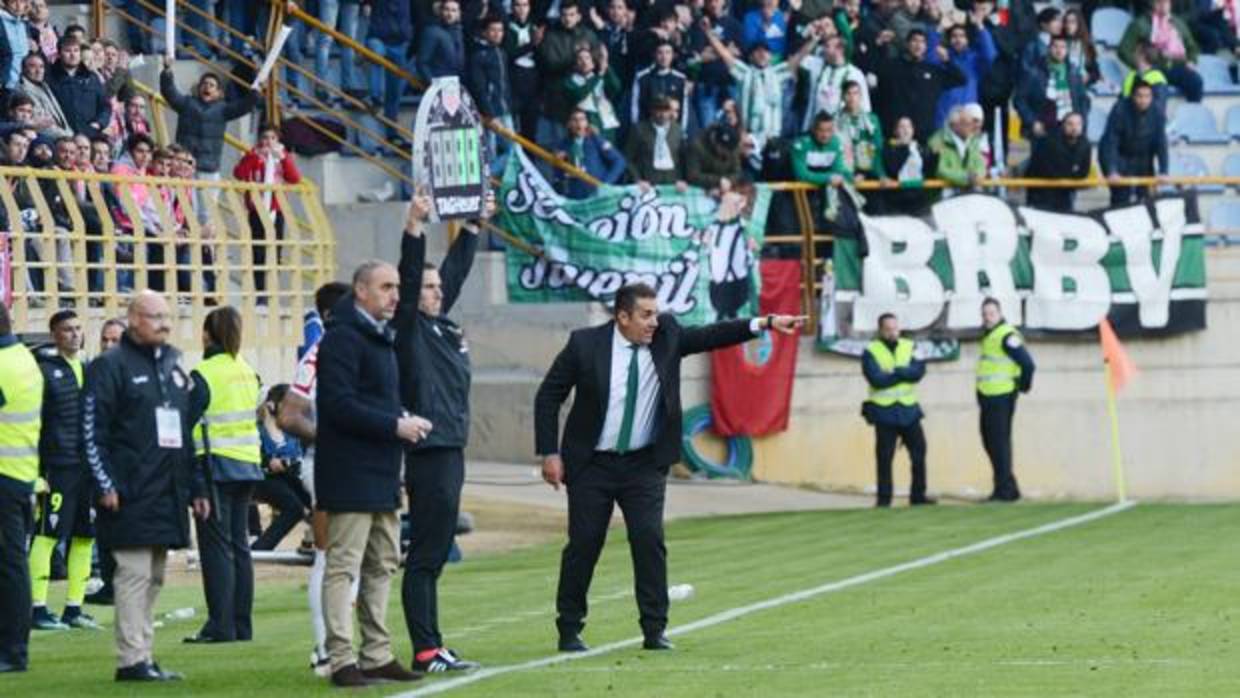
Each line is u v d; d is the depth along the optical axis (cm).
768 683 3450
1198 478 8488
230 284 6806
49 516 4650
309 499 5241
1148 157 8538
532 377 8000
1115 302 8438
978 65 8619
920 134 8375
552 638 4156
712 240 7969
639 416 3888
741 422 8112
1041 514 7081
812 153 8169
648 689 3397
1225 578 5050
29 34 6588
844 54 8319
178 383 3694
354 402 3431
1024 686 3378
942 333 8319
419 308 3684
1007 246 8369
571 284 7956
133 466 3631
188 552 5800
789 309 8188
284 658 3959
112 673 3778
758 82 8275
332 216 8038
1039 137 8419
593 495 3909
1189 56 9219
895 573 5306
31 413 3909
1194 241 8488
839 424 8250
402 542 5606
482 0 8012
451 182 4066
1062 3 9581
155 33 7862
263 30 8038
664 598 3941
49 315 5878
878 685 3409
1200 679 3431
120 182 6156
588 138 8019
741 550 6050
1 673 3806
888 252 8269
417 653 3678
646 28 8156
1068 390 8425
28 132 6072
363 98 8200
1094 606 4525
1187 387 8488
